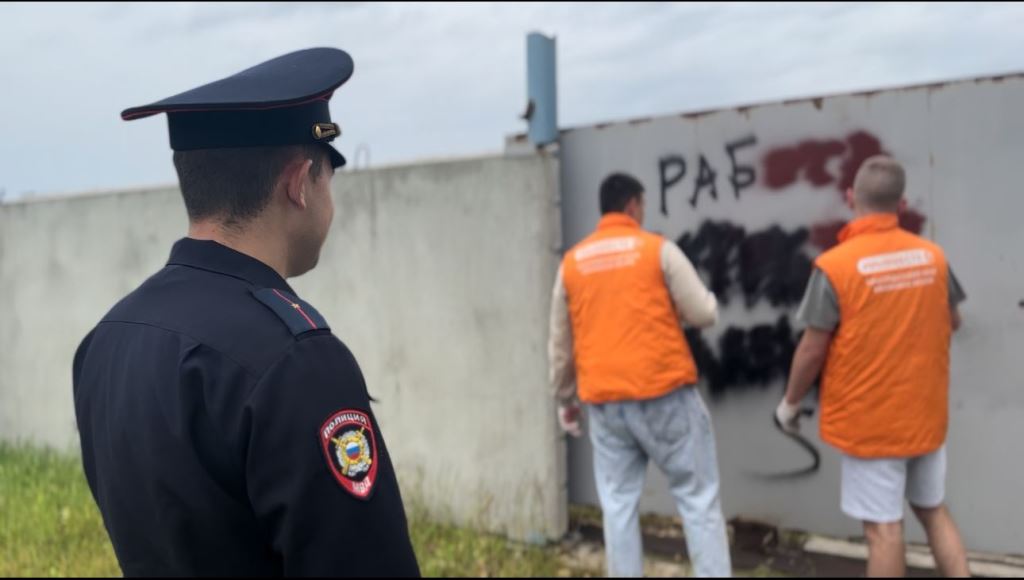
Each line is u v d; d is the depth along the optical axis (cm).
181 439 91
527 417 381
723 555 286
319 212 110
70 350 540
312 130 105
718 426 365
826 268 242
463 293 393
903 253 232
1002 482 224
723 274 358
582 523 395
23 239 555
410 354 411
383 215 413
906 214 269
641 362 280
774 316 350
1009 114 228
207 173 103
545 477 379
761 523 345
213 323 95
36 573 347
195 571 93
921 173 269
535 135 374
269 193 103
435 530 394
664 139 364
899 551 240
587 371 294
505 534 389
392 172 409
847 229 246
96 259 521
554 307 309
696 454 285
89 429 107
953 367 235
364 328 424
